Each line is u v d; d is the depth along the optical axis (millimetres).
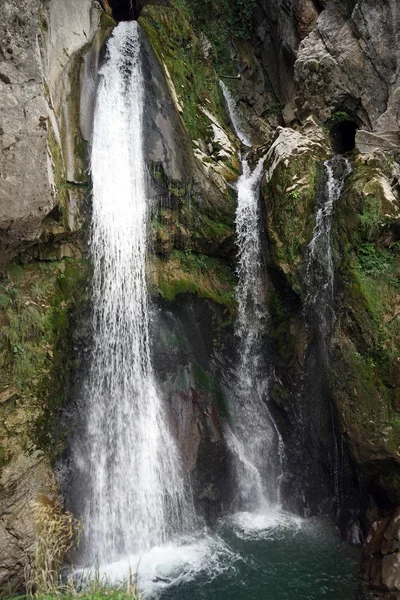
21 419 7258
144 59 10469
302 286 9062
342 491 8664
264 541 8258
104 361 8586
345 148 11727
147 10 11289
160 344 9328
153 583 7219
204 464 9094
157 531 8438
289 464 9594
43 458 7492
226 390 9891
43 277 8109
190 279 9797
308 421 9164
